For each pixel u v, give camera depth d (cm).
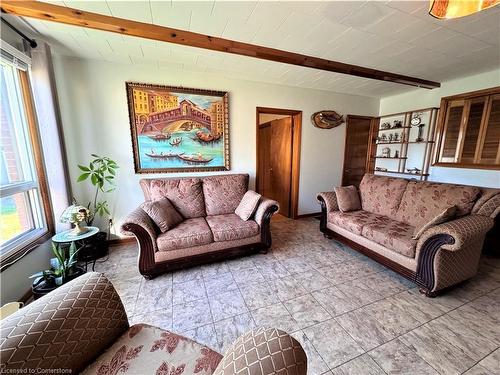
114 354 94
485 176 313
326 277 227
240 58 264
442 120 358
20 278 187
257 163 365
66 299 93
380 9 173
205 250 241
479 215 202
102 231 289
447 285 193
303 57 254
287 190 439
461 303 186
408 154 419
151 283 217
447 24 194
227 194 306
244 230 254
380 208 295
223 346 146
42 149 233
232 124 342
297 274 232
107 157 287
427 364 132
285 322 166
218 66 289
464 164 333
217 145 332
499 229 261
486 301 188
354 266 249
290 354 75
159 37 201
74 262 180
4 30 188
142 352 95
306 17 183
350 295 198
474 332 155
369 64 282
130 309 181
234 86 335
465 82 332
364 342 148
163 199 269
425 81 344
